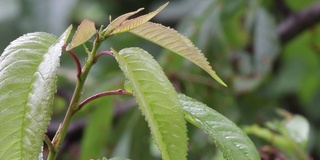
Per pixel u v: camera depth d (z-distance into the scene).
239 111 1.68
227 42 1.74
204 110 0.79
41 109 0.70
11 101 0.70
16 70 0.72
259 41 1.73
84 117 1.69
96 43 0.77
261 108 1.69
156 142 0.72
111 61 1.82
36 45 0.73
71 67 1.79
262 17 1.74
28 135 0.69
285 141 1.22
